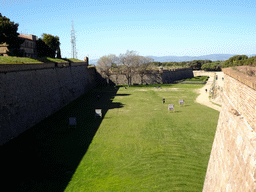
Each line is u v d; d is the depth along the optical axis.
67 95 46.97
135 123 29.55
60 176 15.92
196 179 15.23
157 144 21.86
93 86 77.94
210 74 121.00
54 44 68.94
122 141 22.86
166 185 14.57
